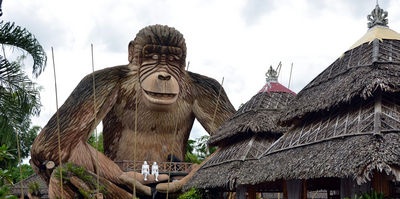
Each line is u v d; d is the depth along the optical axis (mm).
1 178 9344
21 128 16172
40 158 21000
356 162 8930
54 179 18953
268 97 19188
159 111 23125
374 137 9438
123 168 22531
